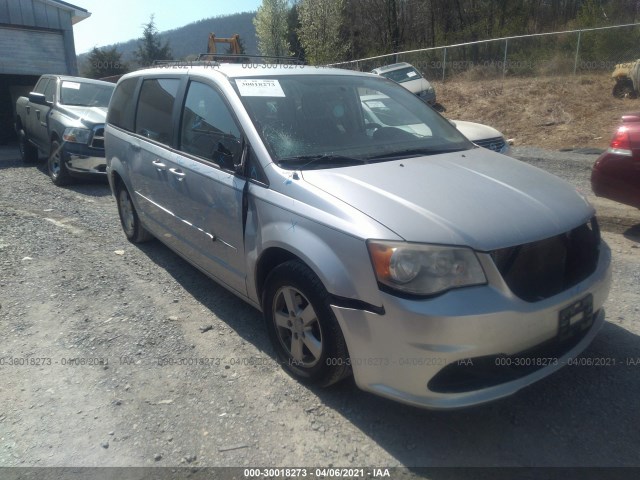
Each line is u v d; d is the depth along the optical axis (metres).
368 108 4.18
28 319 4.30
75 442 2.91
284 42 37.62
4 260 5.54
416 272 2.59
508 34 28.50
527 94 15.80
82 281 5.02
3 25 15.73
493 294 2.60
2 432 3.01
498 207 2.90
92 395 3.31
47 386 3.42
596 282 2.99
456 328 2.52
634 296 4.25
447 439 2.84
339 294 2.80
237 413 3.10
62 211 7.50
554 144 11.78
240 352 3.74
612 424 2.90
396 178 3.18
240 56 5.09
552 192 3.21
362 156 3.55
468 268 2.61
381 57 23.62
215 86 4.02
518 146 12.01
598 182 5.42
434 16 33.41
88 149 8.82
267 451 2.80
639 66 13.41
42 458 2.80
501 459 2.69
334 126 3.86
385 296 2.62
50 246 5.98
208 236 4.01
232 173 3.67
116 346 3.86
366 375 2.80
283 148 3.50
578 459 2.67
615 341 3.65
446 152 3.84
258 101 3.79
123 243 6.09
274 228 3.21
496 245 2.65
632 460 2.65
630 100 13.68
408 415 3.04
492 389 2.64
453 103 17.11
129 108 5.50
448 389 2.63
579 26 23.27
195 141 4.20
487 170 3.45
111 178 6.00
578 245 2.99
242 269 3.66
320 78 4.26
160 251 5.81
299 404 3.16
